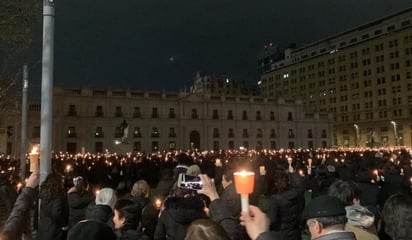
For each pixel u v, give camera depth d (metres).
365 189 7.55
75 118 71.12
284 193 6.04
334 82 115.00
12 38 12.14
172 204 4.51
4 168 21.36
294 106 91.81
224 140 84.06
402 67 96.62
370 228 3.96
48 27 7.67
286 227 5.97
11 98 17.88
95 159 29.34
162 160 27.36
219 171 12.64
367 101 105.19
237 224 3.47
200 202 4.61
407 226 3.09
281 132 89.75
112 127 74.25
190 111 81.75
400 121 96.31
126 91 76.38
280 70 135.88
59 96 69.94
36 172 4.00
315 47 130.12
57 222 5.76
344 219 2.98
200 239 2.26
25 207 3.66
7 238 3.20
